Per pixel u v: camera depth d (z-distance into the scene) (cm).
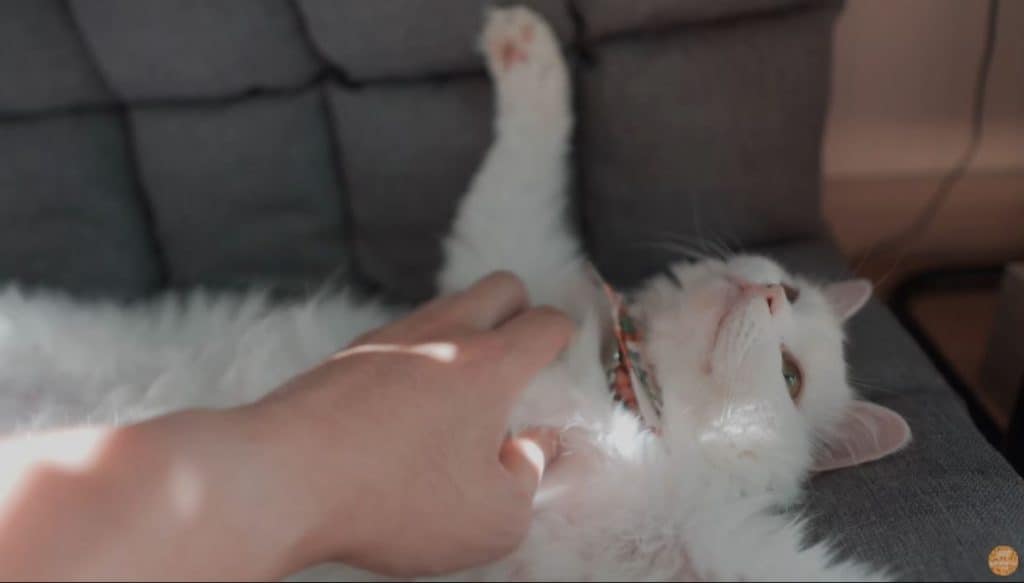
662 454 45
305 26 51
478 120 53
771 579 39
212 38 50
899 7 57
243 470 32
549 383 45
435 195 55
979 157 63
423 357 38
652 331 46
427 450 35
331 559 35
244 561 31
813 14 51
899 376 49
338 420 34
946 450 43
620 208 55
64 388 47
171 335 51
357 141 54
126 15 49
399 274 57
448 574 38
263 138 53
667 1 50
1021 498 40
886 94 61
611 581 40
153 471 30
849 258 67
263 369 47
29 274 55
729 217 55
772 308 43
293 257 57
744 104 52
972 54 58
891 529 40
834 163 64
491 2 50
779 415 44
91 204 55
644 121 52
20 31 50
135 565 29
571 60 53
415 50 51
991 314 66
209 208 55
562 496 43
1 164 53
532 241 52
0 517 29
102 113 54
